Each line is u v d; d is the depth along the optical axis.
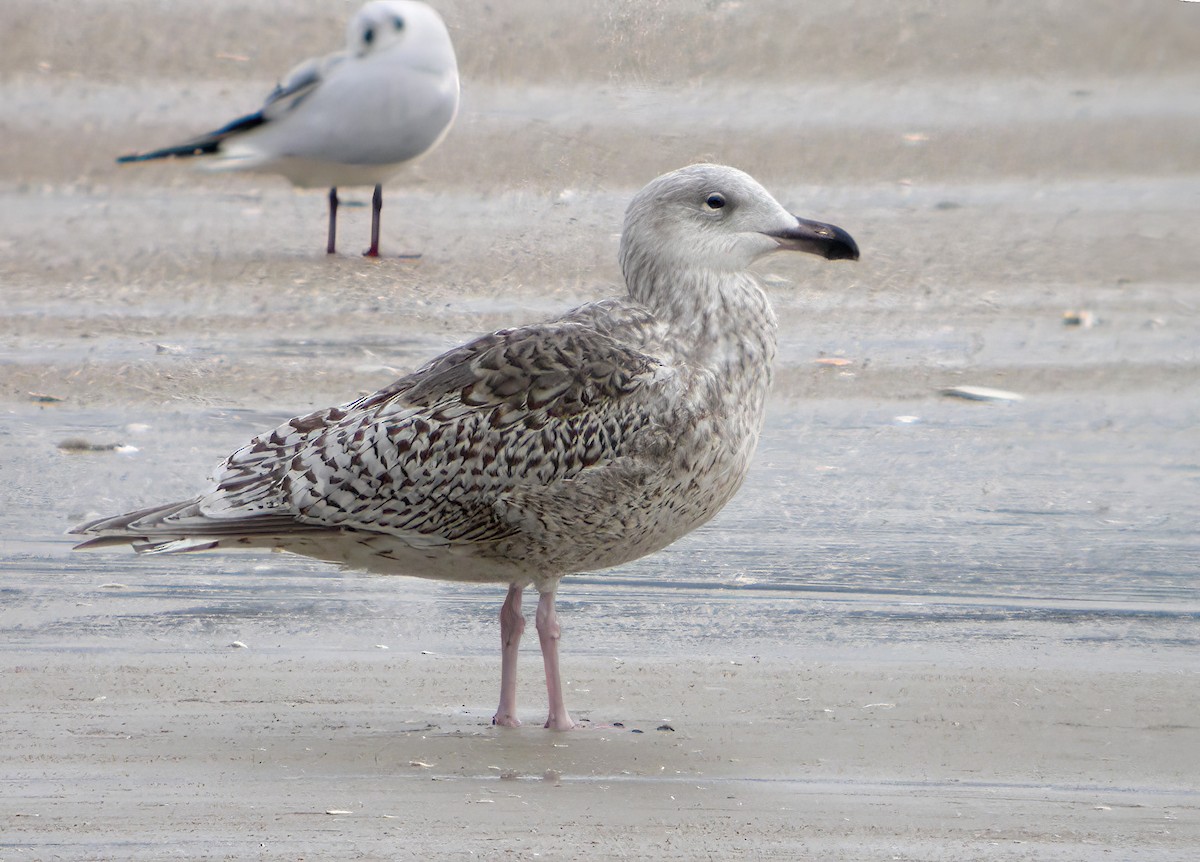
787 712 9.57
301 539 9.32
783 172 27.94
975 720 9.45
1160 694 9.88
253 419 15.94
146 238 23.52
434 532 9.23
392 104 22.34
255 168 22.67
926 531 13.16
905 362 18.34
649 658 10.51
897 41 33.53
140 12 34.69
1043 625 11.13
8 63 32.31
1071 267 22.94
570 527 9.22
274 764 8.61
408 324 19.61
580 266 22.56
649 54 31.44
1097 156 29.27
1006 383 17.61
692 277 9.64
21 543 12.44
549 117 29.33
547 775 8.56
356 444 9.14
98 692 9.65
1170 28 34.66
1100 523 13.43
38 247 22.86
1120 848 7.69
